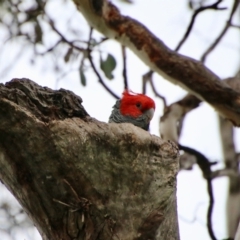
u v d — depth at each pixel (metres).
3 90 8.84
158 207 9.28
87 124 9.06
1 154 8.99
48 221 9.28
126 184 9.15
